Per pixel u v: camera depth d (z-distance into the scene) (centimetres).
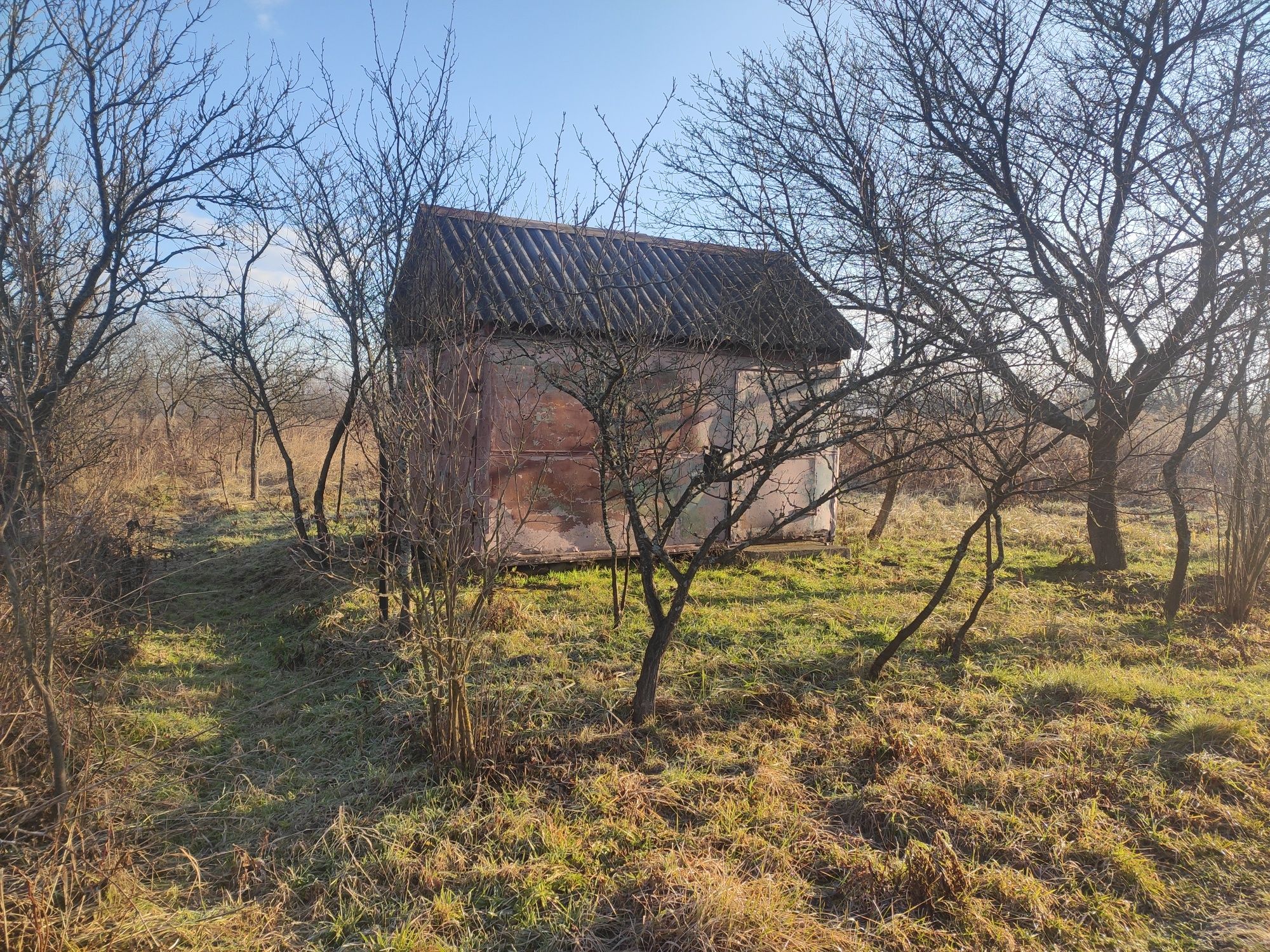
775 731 488
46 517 356
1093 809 396
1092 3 888
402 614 548
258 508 1399
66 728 359
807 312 526
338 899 331
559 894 334
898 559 1045
